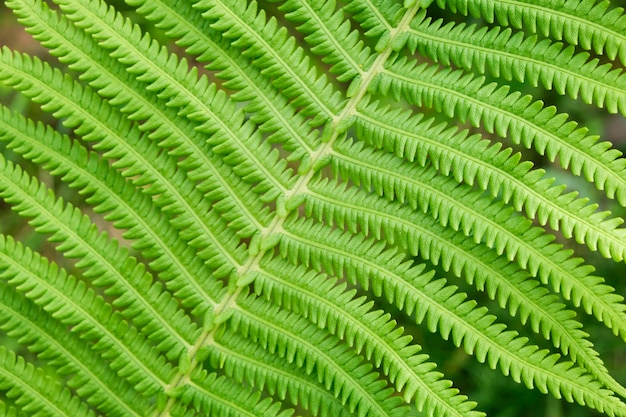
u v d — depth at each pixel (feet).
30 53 2.85
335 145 2.17
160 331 2.17
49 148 2.13
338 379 2.14
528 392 2.72
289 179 2.17
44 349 2.14
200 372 2.18
